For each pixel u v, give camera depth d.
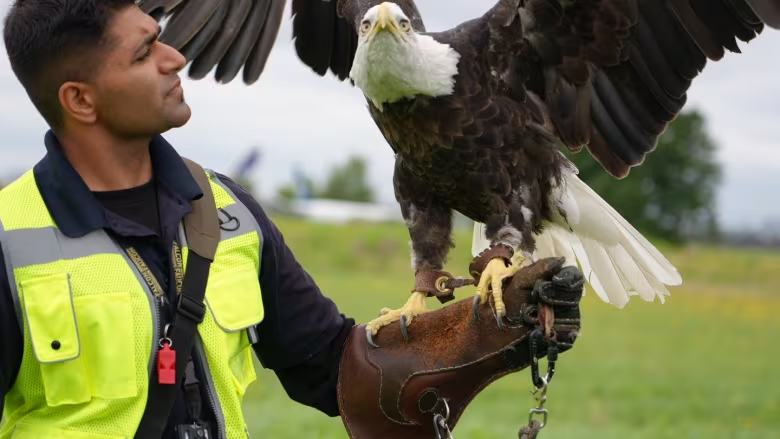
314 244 27.66
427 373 2.78
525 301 2.66
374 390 2.82
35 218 2.31
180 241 2.44
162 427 2.31
